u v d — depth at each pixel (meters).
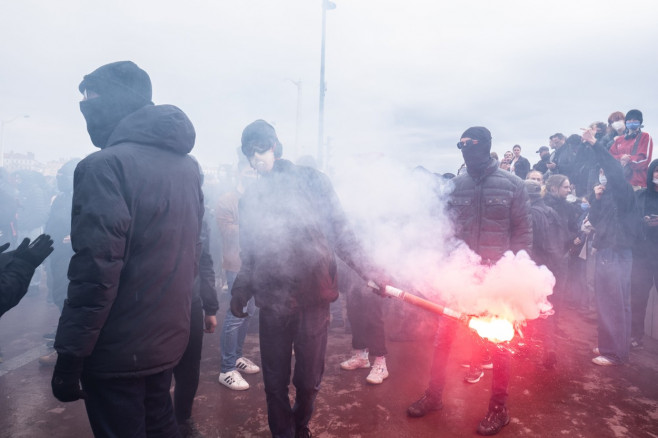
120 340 1.49
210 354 3.64
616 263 3.46
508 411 2.72
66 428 2.49
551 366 3.37
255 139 2.07
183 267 1.65
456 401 2.84
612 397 2.92
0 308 1.64
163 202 1.56
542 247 3.54
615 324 3.47
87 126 1.79
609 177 3.44
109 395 1.52
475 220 2.73
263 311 2.02
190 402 2.37
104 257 1.36
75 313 1.36
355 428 2.51
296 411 2.12
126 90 1.75
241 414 2.66
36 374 3.23
